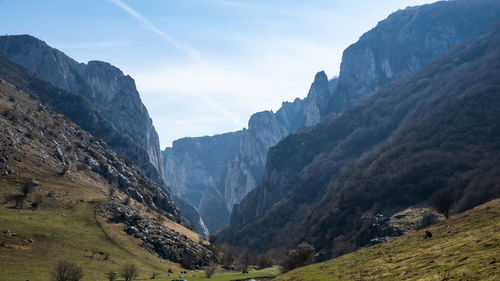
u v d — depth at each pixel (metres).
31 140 169.00
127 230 130.88
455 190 179.50
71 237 106.44
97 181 181.75
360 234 185.62
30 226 101.81
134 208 158.88
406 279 46.03
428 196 192.00
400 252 68.06
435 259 51.72
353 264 71.88
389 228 153.88
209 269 117.69
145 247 125.25
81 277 79.81
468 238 58.62
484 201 144.75
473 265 42.16
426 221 139.88
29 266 81.38
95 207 137.25
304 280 68.38
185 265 126.19
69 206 129.12
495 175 161.38
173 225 175.00
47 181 142.00
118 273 93.56
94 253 102.56
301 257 127.19
